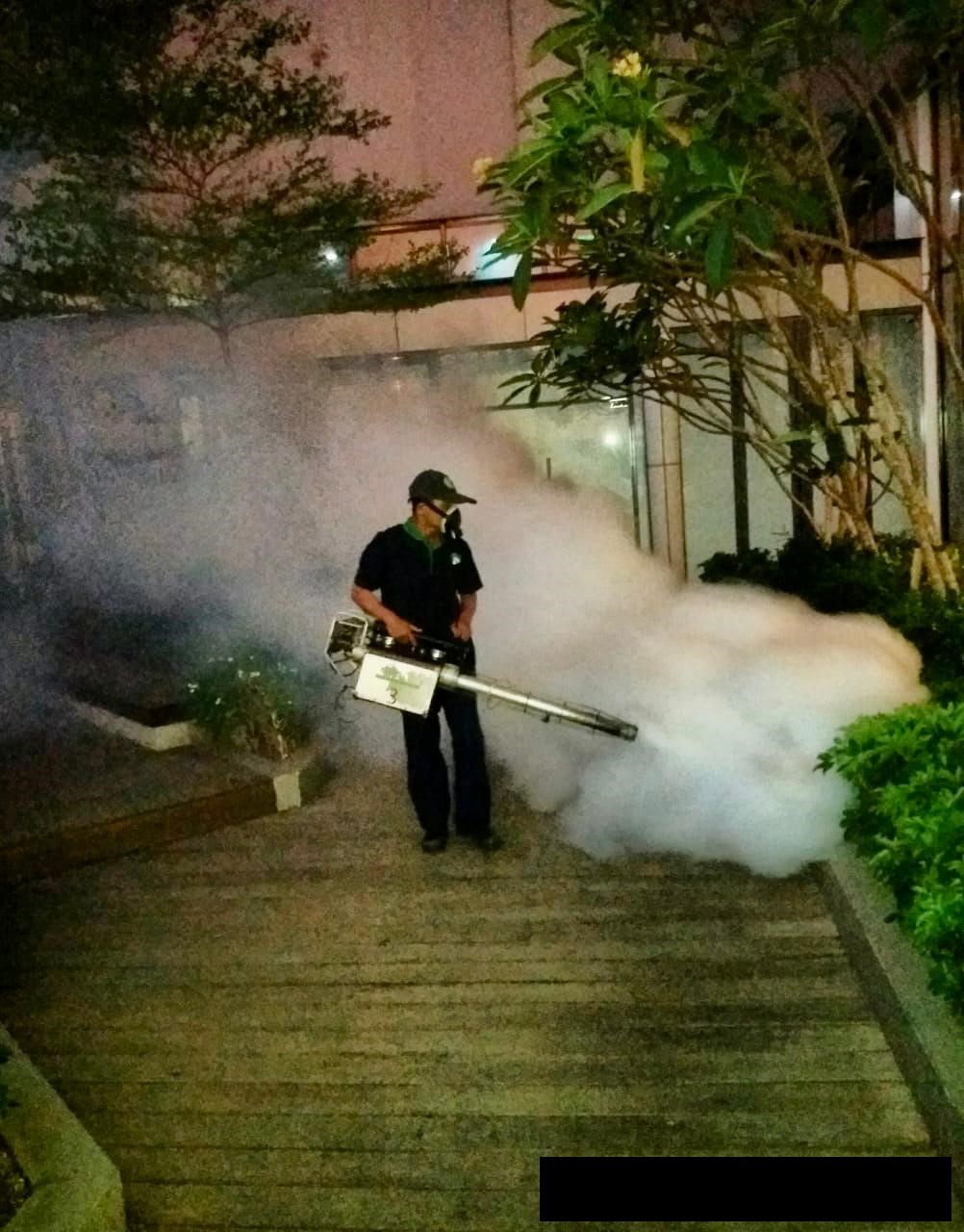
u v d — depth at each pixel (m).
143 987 4.12
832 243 4.66
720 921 4.23
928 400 8.57
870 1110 3.08
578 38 4.39
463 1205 2.89
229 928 4.54
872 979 3.55
